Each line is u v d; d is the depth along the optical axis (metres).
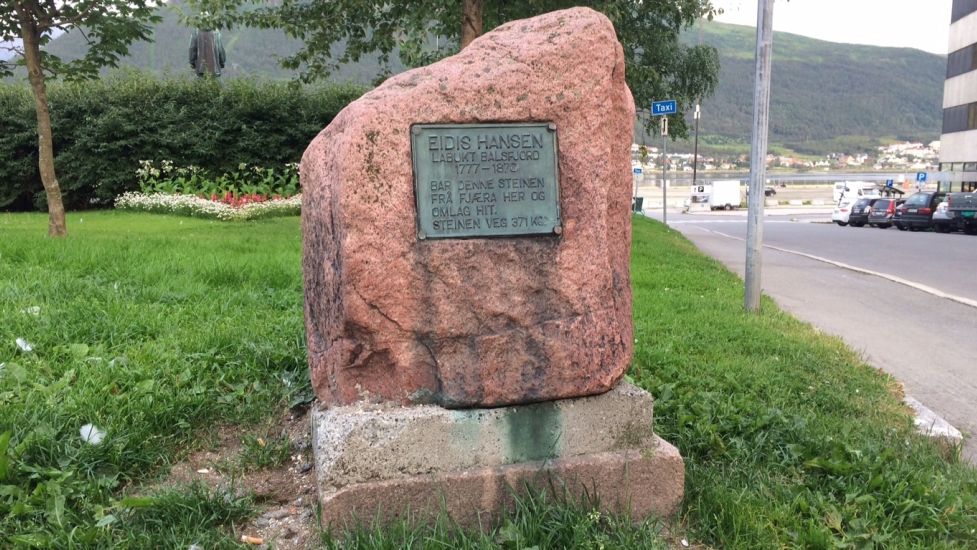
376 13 11.92
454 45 12.25
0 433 3.24
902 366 6.42
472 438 3.05
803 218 41.25
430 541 2.77
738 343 6.16
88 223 13.57
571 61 3.14
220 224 13.97
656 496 3.22
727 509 3.21
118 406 3.67
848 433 4.22
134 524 2.91
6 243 7.60
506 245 3.06
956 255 16.95
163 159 18.81
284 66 11.76
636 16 14.29
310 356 3.45
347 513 2.90
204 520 2.95
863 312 9.02
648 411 3.26
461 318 3.04
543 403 3.15
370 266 2.93
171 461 3.50
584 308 3.14
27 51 9.23
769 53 7.77
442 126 3.03
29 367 4.07
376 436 2.94
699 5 14.32
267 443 3.69
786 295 10.26
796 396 4.94
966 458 4.35
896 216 30.72
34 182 19.14
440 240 3.02
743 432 4.07
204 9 11.04
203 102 19.47
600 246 3.16
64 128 18.69
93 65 10.04
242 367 4.42
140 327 4.86
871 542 3.10
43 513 2.87
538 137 3.12
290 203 17.36
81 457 3.21
